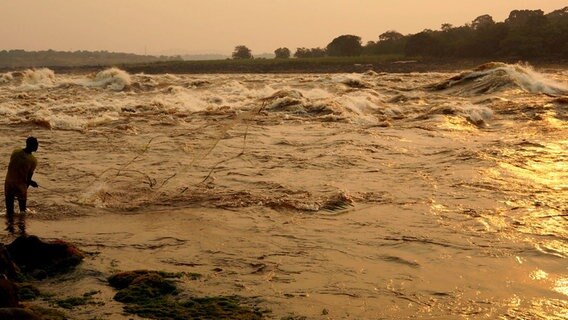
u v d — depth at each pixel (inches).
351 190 392.2
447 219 321.4
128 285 225.9
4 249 235.3
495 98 938.1
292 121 780.0
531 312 203.2
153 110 932.0
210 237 292.0
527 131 653.3
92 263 252.8
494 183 405.4
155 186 406.9
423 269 246.4
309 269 246.7
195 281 231.9
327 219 324.2
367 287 226.7
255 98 1083.9
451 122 727.7
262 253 267.4
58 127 735.7
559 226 306.5
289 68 3535.9
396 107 908.0
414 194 379.2
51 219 328.5
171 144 599.8
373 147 568.7
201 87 1412.4
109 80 1454.2
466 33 4517.7
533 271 243.3
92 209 349.4
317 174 447.5
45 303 208.8
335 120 788.0
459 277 237.1
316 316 199.9
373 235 294.0
